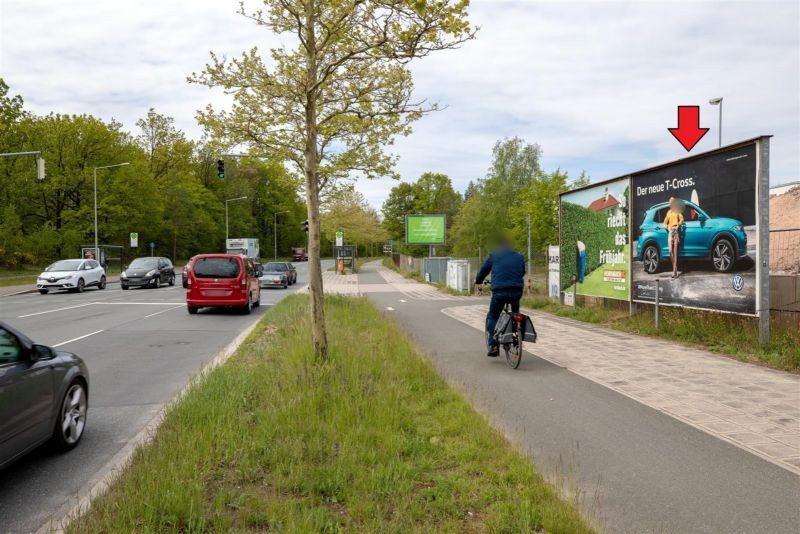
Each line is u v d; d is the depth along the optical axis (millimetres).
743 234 9203
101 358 9922
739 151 9281
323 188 20672
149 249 67438
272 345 9844
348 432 4746
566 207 16312
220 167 30609
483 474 4133
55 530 3445
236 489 3838
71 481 4508
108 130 53688
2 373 4199
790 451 4793
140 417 6336
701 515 3686
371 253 112938
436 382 6766
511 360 8422
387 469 4047
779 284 9922
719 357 8805
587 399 6527
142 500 3494
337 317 12680
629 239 12781
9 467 4816
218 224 81375
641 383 7230
